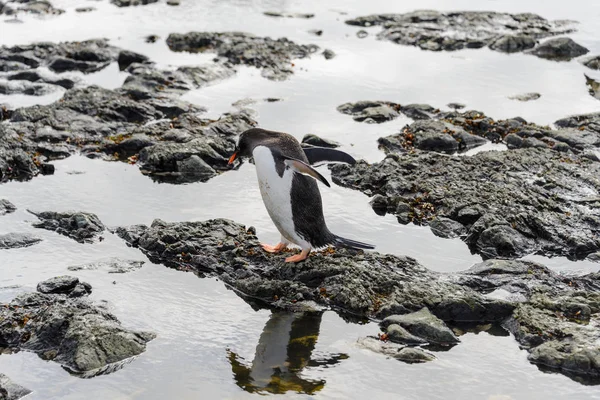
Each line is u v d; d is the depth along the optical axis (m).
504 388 9.78
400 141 17.19
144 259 12.70
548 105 19.48
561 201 14.48
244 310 11.42
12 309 11.03
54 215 13.80
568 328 10.77
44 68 21.31
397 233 13.71
